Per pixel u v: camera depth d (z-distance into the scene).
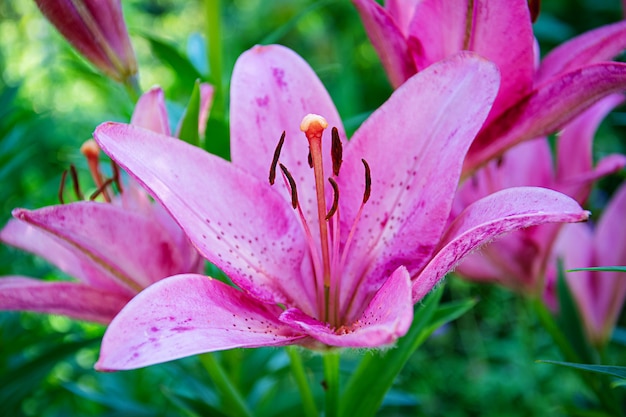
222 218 0.27
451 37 0.29
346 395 0.30
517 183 0.36
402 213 0.28
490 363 0.76
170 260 0.29
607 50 0.30
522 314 0.64
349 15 0.97
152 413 0.41
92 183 0.66
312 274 0.29
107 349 0.22
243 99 0.29
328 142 0.29
